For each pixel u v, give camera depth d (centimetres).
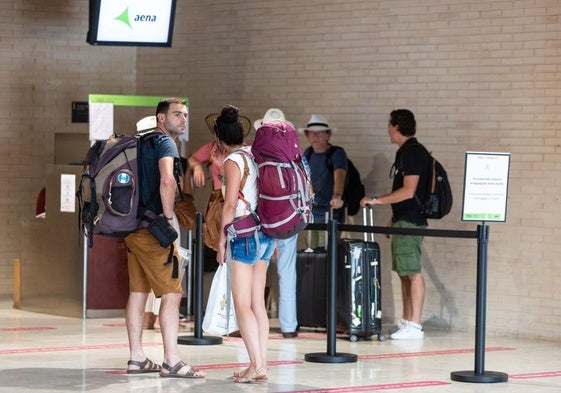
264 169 1320
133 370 1408
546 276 1886
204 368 1476
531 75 1905
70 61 2431
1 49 2370
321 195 2022
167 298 1380
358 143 2130
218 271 1617
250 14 2289
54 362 1505
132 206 1337
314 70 2192
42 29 2406
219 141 1384
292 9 2222
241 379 1360
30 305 2128
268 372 1456
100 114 2009
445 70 2009
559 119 1873
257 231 1334
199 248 1730
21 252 2150
